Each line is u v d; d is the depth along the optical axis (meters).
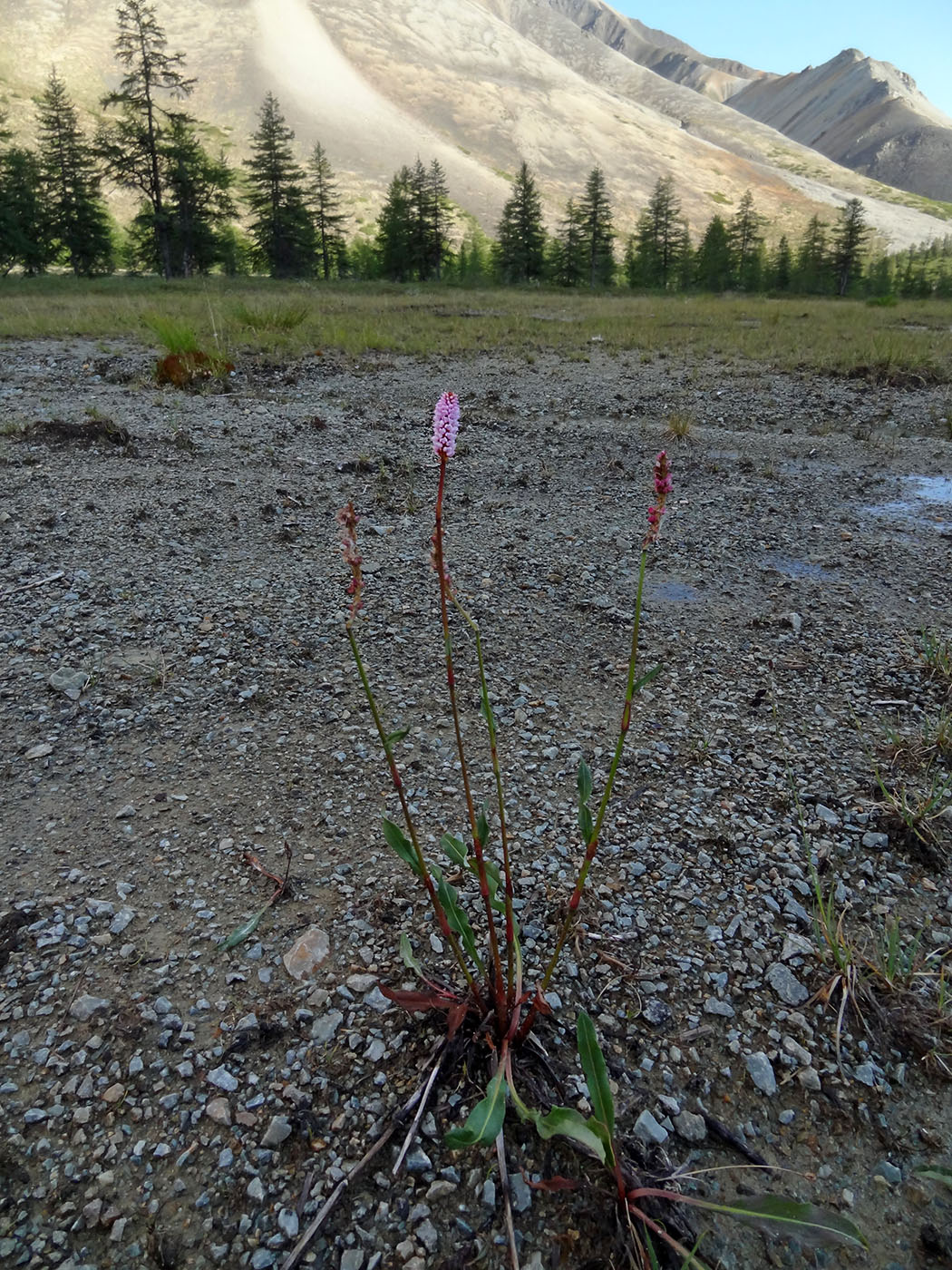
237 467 7.07
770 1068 2.21
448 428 1.69
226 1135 1.99
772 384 11.98
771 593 5.17
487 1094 1.78
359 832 3.00
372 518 6.14
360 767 3.35
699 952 2.56
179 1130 2.00
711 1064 2.21
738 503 6.88
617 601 4.95
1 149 61.91
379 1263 1.75
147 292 31.86
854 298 56.53
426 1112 2.04
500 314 22.78
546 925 2.61
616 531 6.14
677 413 10.00
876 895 2.82
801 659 4.36
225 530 5.75
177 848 2.90
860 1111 2.12
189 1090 2.09
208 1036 2.23
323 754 3.43
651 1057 2.22
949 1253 1.81
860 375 12.62
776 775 3.41
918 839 3.03
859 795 3.29
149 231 53.16
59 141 51.12
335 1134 2.00
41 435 7.57
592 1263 1.76
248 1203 1.86
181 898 2.69
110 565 5.10
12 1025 2.24
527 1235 1.81
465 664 4.17
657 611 4.85
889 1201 1.92
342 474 7.08
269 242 58.91
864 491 7.35
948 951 2.60
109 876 2.76
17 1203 1.84
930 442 9.09
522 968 2.43
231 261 57.62
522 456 7.97
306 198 64.25
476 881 2.77
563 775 3.36
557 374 12.33
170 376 10.16
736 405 10.60
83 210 51.22
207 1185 1.89
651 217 73.69
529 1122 2.02
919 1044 2.29
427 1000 2.11
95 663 4.01
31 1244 1.77
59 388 9.91
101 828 2.98
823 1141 2.04
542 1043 2.21
